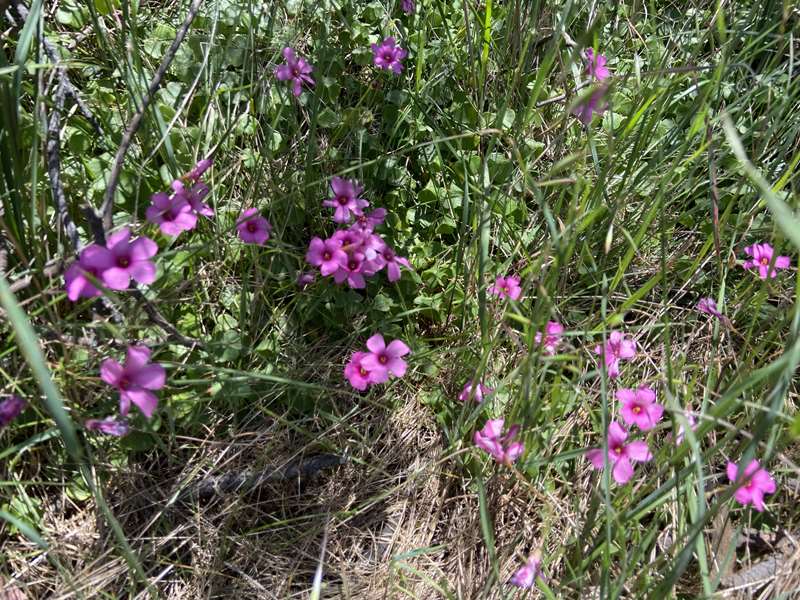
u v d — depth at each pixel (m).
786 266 0.28
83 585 0.22
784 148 0.30
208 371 0.24
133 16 0.29
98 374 0.23
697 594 0.23
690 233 0.33
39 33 0.24
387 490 0.26
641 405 0.23
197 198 0.24
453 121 0.32
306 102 0.32
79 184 0.27
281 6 0.33
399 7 0.36
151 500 0.24
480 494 0.21
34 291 0.23
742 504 0.25
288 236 0.30
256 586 0.23
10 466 0.23
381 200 0.31
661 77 0.28
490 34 0.33
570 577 0.23
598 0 0.34
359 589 0.24
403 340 0.28
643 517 0.25
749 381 0.17
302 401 0.26
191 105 0.30
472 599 0.23
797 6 0.30
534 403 0.23
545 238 0.30
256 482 0.25
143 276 0.19
